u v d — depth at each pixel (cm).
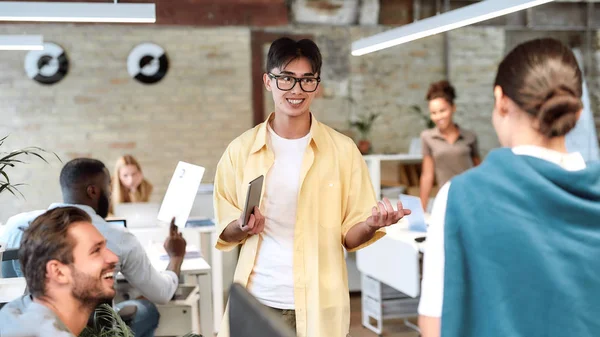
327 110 779
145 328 310
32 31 715
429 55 795
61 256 178
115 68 736
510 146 130
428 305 129
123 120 741
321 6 742
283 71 217
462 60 792
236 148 234
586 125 611
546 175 120
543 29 773
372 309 491
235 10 736
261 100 767
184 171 318
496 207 121
